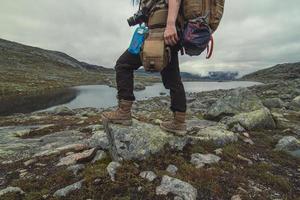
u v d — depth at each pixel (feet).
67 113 28.78
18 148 10.53
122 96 6.43
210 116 15.08
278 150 8.98
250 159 7.80
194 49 5.41
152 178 5.77
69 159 7.14
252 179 6.63
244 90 15.64
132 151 6.41
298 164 8.13
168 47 5.41
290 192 6.40
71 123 17.26
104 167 6.34
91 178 5.84
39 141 11.77
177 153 6.89
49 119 21.86
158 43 5.36
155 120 12.17
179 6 5.25
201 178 6.04
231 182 6.15
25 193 5.89
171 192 5.40
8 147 10.65
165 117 17.34
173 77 6.38
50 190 5.88
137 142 6.51
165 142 6.84
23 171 7.08
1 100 59.88
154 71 5.49
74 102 54.80
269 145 9.62
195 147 7.29
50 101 57.41
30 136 14.07
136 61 6.07
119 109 6.63
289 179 7.08
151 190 5.49
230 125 11.75
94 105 49.73
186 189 5.43
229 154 7.53
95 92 80.94
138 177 5.84
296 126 12.87
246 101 15.06
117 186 5.58
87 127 13.32
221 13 5.54
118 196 5.41
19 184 6.24
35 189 6.06
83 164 6.78
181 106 6.71
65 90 90.33
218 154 7.43
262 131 11.64
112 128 6.64
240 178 6.38
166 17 5.49
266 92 43.47
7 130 16.05
